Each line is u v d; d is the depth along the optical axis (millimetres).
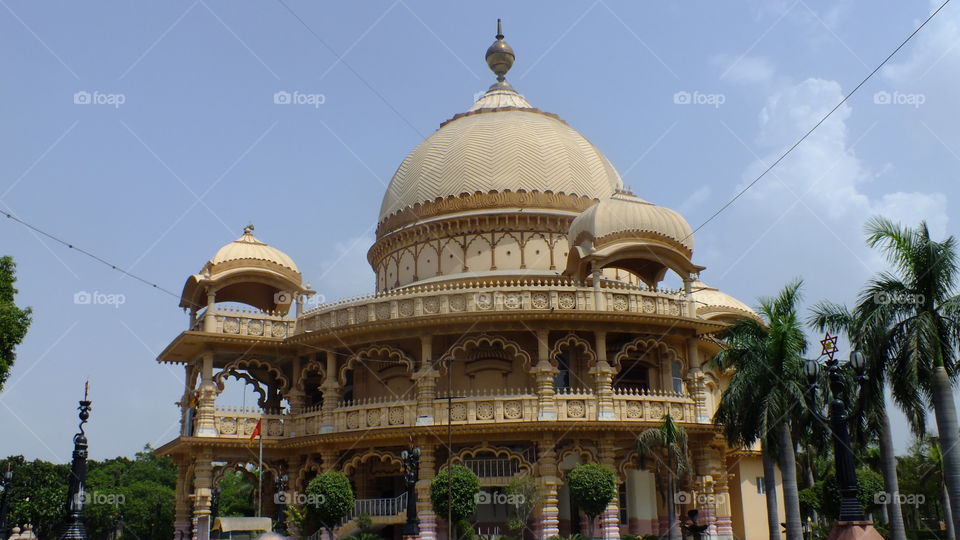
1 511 61125
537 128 62750
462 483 43062
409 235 60750
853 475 27922
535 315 47281
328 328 50438
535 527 45406
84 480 33219
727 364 43000
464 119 65188
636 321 48594
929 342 32844
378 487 52031
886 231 34719
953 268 33844
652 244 50719
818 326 40062
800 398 39469
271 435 51844
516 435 46469
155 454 57375
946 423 32969
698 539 42125
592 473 42969
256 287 59750
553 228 58531
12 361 43375
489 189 59156
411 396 50781
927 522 78625
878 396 35844
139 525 98438
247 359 54062
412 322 48219
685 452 43219
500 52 71438
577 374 50094
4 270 45219
